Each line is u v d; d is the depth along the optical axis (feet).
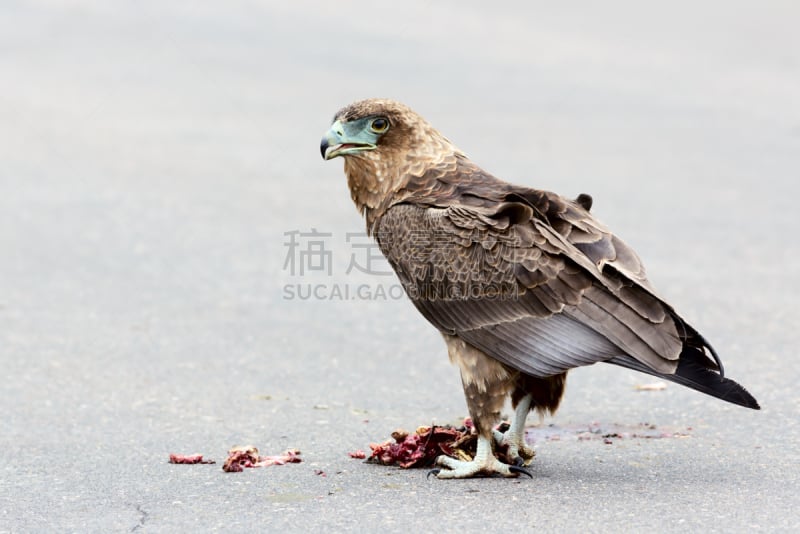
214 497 28.58
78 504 28.22
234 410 36.86
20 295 50.11
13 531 26.45
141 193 68.18
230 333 45.55
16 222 61.87
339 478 30.14
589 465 31.04
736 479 29.32
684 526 25.77
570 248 29.48
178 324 46.60
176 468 31.17
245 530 26.14
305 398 38.19
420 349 43.83
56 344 43.83
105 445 33.32
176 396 38.27
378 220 33.78
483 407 30.63
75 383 39.55
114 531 26.30
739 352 42.14
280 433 34.58
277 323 46.91
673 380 28.71
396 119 33.30
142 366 41.47
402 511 27.22
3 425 35.19
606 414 36.24
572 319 29.14
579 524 26.00
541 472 30.45
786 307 47.85
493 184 32.35
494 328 30.30
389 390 39.09
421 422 35.68
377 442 33.68
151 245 58.13
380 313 48.57
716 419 35.12
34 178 71.31
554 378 31.17
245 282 52.60
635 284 28.73
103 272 53.72
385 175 33.50
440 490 28.96
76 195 67.62
